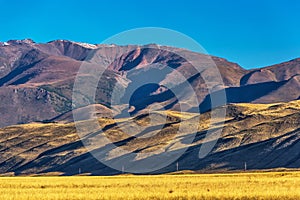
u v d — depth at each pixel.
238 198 67.00
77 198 66.81
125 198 66.88
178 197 67.75
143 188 82.25
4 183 96.94
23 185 91.75
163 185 89.19
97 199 66.06
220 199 66.75
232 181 95.75
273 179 100.06
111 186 88.94
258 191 72.69
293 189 76.00
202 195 68.75
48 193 73.44
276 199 66.56
